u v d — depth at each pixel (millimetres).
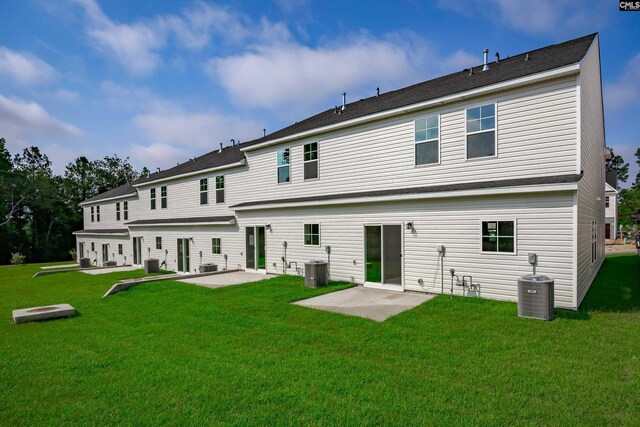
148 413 3648
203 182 19297
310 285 10656
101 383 4449
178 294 10688
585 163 8609
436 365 4684
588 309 7371
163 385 4324
